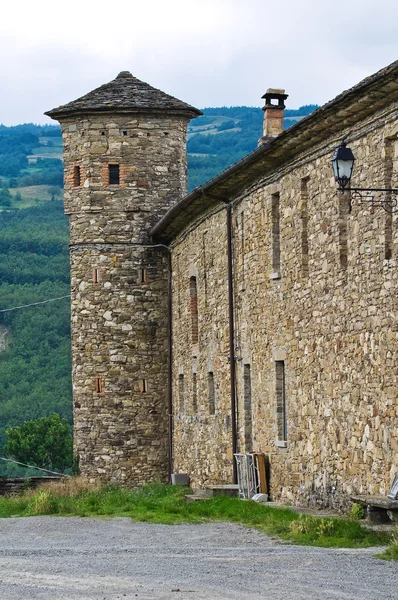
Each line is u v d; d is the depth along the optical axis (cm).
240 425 4216
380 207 2942
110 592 2078
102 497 4288
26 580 2258
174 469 5422
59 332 11881
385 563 2238
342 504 3180
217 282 4544
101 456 5512
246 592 2023
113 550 2689
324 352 3341
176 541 2812
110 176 5584
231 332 4294
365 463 3025
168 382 5544
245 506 3438
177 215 4969
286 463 3675
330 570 2195
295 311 3600
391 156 2916
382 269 2931
